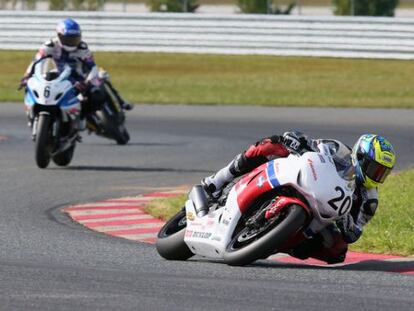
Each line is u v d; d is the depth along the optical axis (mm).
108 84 62562
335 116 79375
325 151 26328
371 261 28453
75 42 52062
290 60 117938
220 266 26891
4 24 127125
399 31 114375
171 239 28172
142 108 85000
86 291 22719
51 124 51656
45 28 125750
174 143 64375
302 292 22953
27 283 23656
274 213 25750
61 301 21594
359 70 111562
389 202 39031
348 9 132375
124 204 41156
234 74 110438
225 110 83625
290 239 26297
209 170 52906
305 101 89500
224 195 28203
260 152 26938
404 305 21688
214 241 26891
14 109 84250
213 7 149375
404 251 29984
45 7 153500
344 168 26703
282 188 26391
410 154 58812
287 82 104125
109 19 124000
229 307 21172
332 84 102438
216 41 122000
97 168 53219
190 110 83750
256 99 90750
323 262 28797
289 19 119250
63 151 52344
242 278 24875
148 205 40062
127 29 123875
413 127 72625
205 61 118938
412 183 45250
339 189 25797
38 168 52531
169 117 79125
